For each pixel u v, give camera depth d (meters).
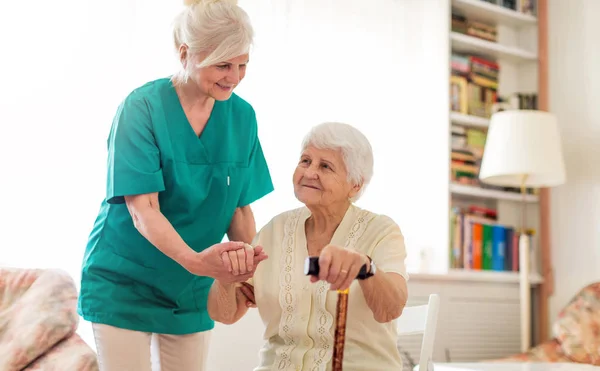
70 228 2.88
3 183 2.81
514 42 4.50
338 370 1.08
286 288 1.61
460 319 3.86
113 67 3.02
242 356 3.06
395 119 3.89
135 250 1.96
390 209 3.82
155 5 3.14
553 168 3.69
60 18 2.95
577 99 4.26
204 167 2.03
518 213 4.43
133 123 1.91
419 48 4.09
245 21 1.84
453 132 4.05
